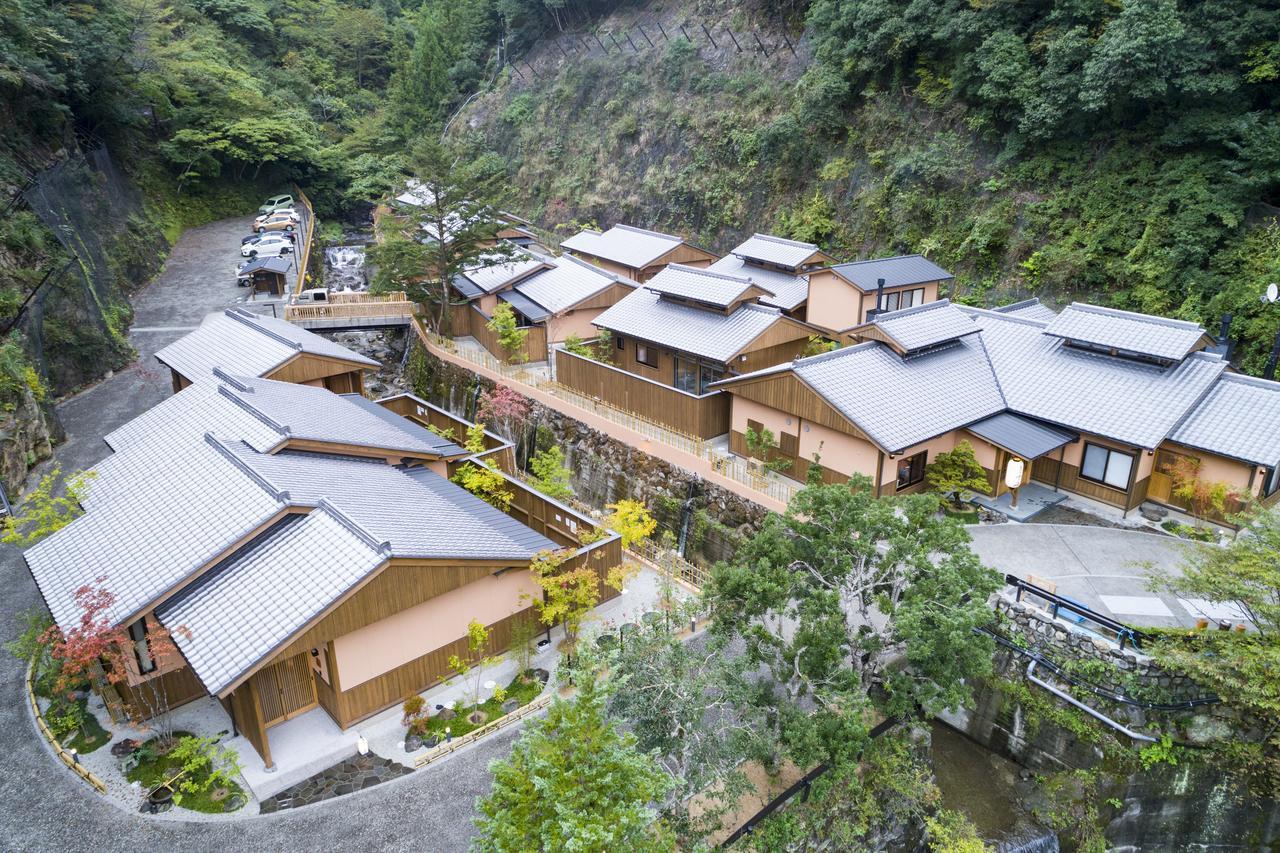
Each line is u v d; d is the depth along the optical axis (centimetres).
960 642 1388
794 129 4416
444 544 1745
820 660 1505
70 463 2775
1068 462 2425
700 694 1398
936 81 3875
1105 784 1677
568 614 1895
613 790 1064
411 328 4303
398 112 7738
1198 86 2831
